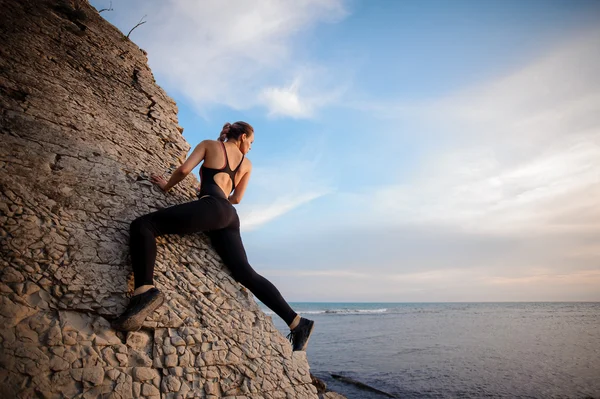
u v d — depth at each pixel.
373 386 7.73
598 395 6.71
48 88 3.24
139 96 4.20
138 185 3.05
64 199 2.52
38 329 1.91
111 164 3.02
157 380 2.11
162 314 2.32
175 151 3.96
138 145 3.54
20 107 2.85
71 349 1.94
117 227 2.63
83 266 2.28
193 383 2.21
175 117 4.43
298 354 2.82
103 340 2.05
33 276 2.07
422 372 9.13
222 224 2.81
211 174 2.96
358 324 31.70
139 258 2.28
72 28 4.26
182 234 2.69
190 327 2.40
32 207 2.33
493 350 12.69
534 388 7.27
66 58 3.80
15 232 2.17
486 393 6.96
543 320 31.86
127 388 1.99
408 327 26.05
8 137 2.57
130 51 4.85
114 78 4.15
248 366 2.51
